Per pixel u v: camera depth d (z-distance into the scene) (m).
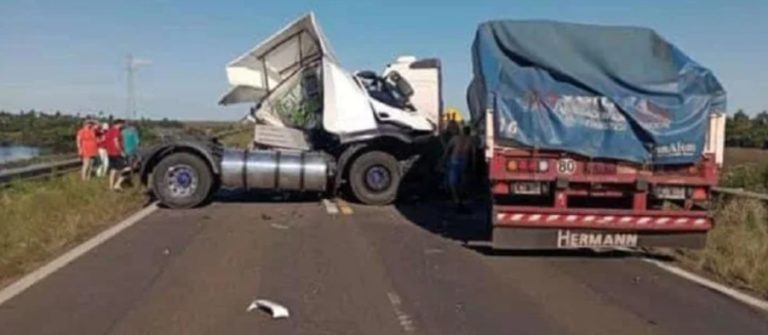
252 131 18.89
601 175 10.55
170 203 16.30
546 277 9.20
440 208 16.86
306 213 15.63
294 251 10.78
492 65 10.89
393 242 11.82
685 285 8.80
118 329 6.64
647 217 10.43
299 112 18.38
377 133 17.45
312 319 7.07
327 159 17.16
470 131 15.34
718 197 14.51
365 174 17.38
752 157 22.42
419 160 17.66
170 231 12.64
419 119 17.86
